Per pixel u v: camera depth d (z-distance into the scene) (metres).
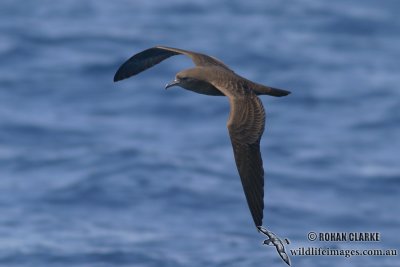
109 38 33.91
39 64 30.77
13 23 35.03
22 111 26.45
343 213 19.75
